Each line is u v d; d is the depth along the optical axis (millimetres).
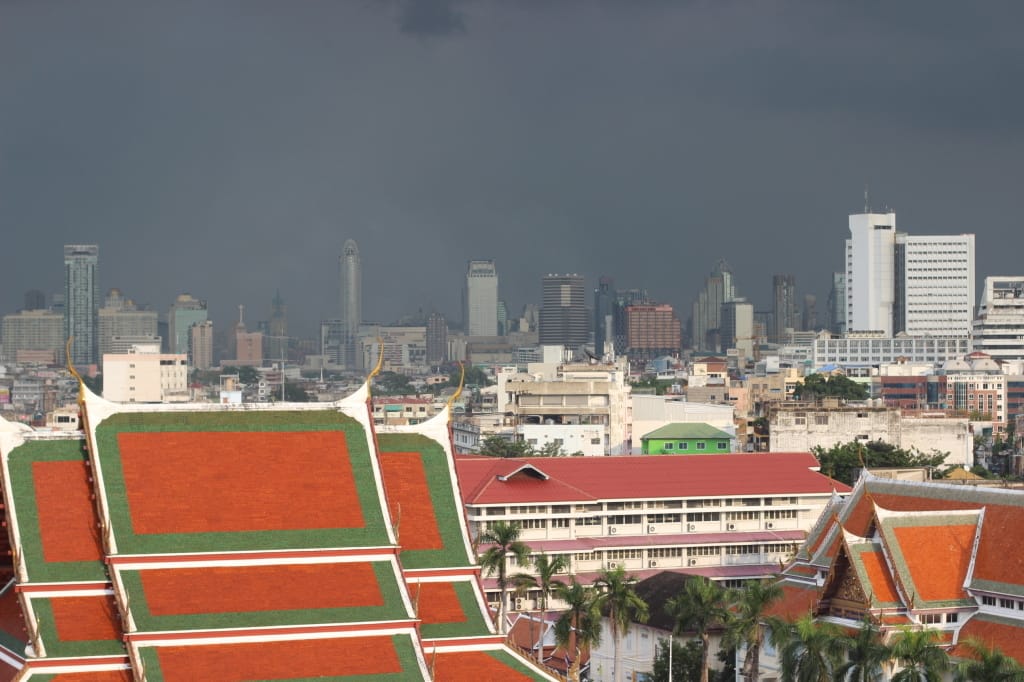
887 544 176875
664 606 192875
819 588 184500
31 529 147000
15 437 152375
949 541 179125
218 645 141250
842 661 154000
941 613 174750
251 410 158750
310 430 159375
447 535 160875
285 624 143250
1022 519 175625
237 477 153375
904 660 153000
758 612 168250
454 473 166125
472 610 156875
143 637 139250
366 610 146250
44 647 139250
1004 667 143375
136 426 154125
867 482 196750
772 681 189000
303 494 153875
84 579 144625
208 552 146500
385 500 155625
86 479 151750
